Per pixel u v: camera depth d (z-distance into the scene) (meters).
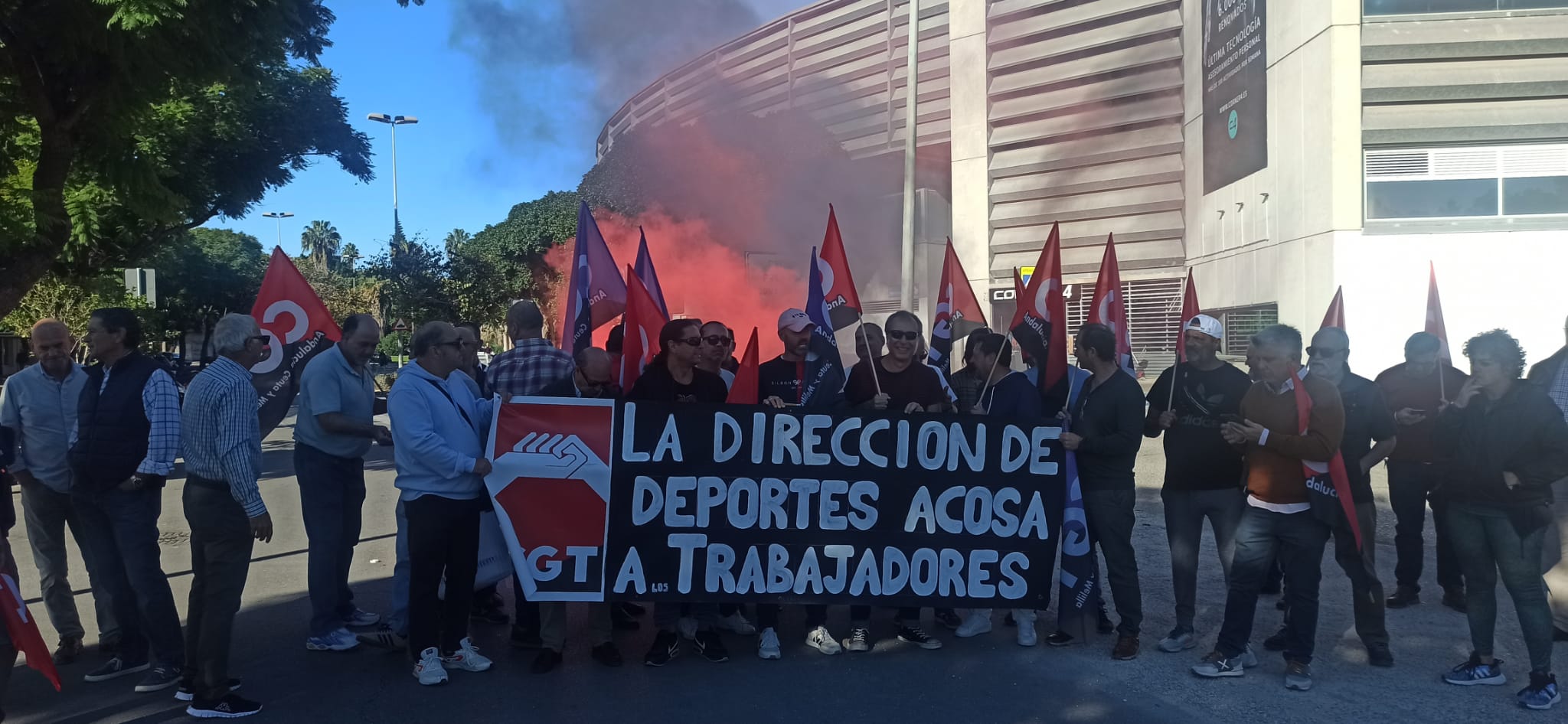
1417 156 16.86
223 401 4.25
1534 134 16.48
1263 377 4.77
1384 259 16.86
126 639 4.96
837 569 5.18
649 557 5.05
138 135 14.91
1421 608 6.07
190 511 4.32
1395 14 16.75
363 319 5.41
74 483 4.67
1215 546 7.66
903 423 5.24
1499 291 16.62
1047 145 27.34
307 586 6.68
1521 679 4.81
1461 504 4.66
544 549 4.96
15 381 5.06
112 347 4.67
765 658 5.19
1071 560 5.27
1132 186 25.69
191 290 49.72
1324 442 4.52
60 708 4.52
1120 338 6.16
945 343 7.20
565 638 5.31
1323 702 4.54
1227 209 21.69
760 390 5.68
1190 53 23.92
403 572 5.19
